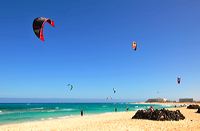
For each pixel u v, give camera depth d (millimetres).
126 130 22875
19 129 25391
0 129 25375
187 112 51312
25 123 32000
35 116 48812
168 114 31703
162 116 31469
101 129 23812
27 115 52094
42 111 71438
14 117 45625
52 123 31609
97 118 40031
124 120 32438
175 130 22531
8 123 33094
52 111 72188
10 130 24688
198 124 27094
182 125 26219
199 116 39656
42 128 26062
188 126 25359
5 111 68562
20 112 63844
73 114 57062
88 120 35844
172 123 28062
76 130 23609
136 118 34125
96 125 27531
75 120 36250
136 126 25578
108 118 39188
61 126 27812
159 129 23250
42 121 35469
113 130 23000
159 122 29125
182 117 32375
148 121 30281
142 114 33969
